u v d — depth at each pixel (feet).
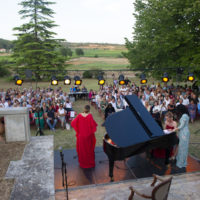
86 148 19.77
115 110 38.55
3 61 144.87
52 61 117.19
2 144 19.24
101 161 21.65
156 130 17.63
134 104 18.97
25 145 19.20
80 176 18.79
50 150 18.25
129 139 16.58
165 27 48.19
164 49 49.21
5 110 18.65
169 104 38.34
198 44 47.06
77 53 317.22
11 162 16.33
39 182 13.99
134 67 59.77
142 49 58.80
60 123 38.60
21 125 19.19
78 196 14.12
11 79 115.65
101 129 35.04
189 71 44.16
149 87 62.95
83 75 122.93
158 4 46.70
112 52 399.44
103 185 16.02
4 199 12.39
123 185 15.69
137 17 58.23
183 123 19.19
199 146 26.61
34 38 122.21
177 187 14.83
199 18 43.42
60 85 96.43
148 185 15.38
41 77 129.29
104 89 62.28
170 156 21.67
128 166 20.36
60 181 17.92
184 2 42.75
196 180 16.29
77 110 48.32
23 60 116.67
